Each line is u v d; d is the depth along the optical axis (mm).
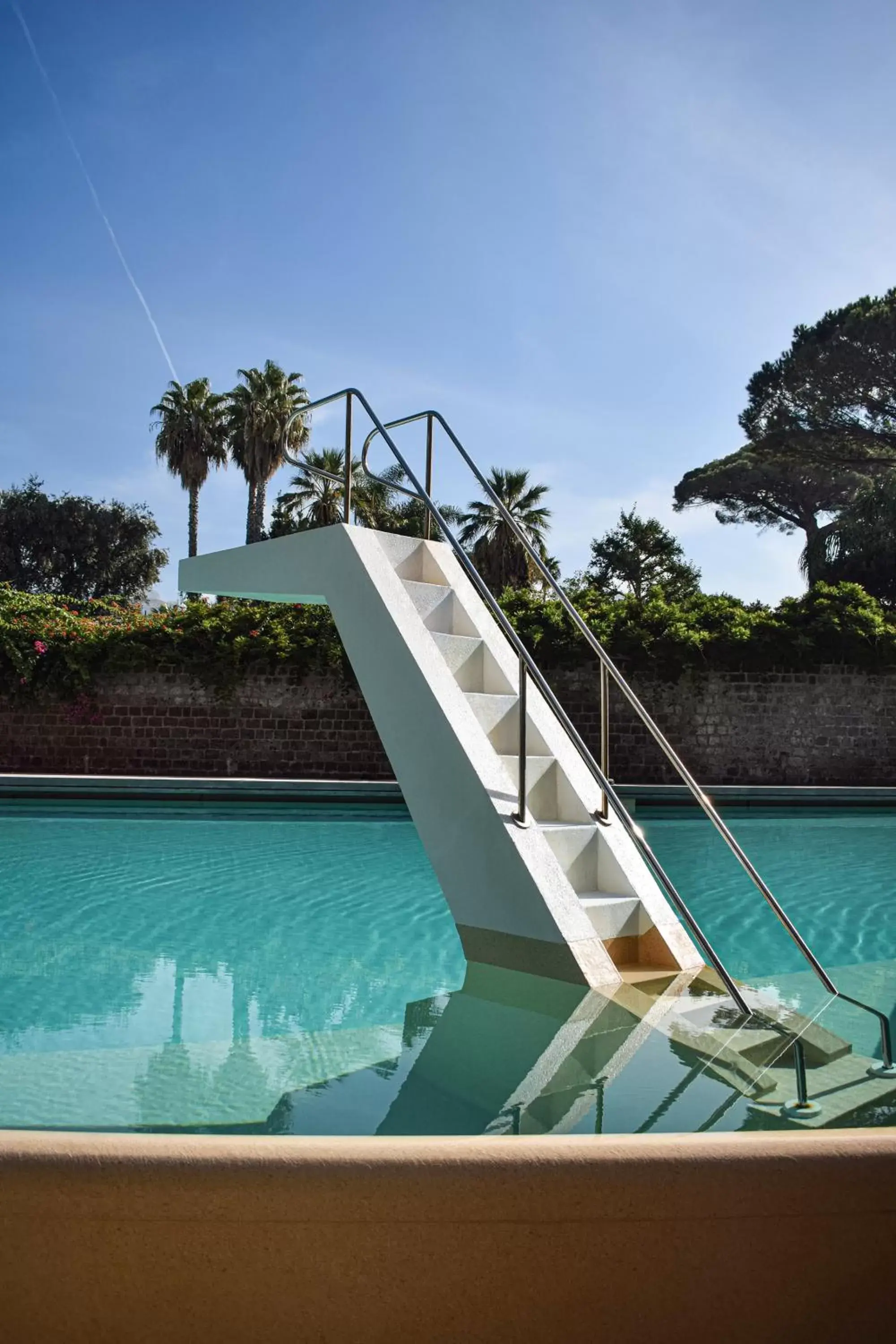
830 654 13242
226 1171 1162
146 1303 1161
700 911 5430
